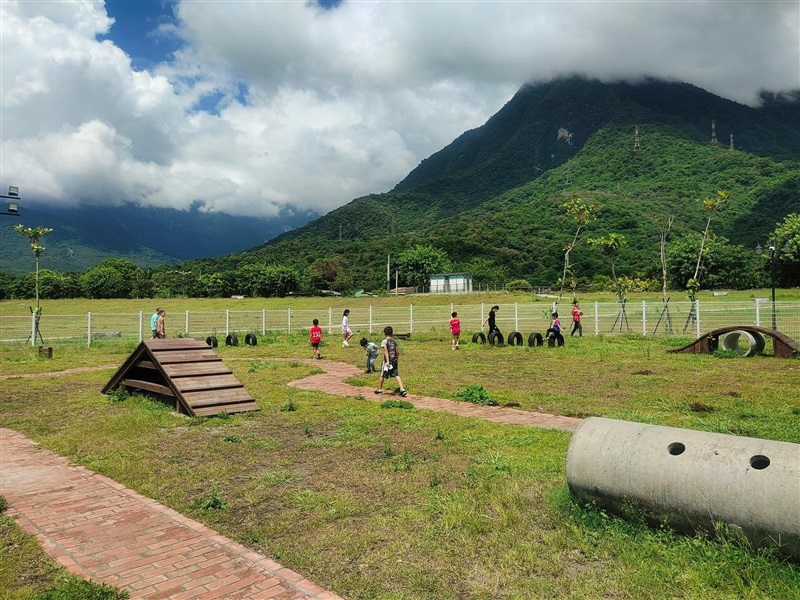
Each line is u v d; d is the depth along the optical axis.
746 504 3.90
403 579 4.02
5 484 6.34
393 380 13.77
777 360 15.99
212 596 3.86
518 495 5.43
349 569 4.20
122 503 5.71
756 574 3.68
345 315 24.08
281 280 86.62
